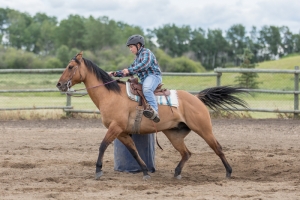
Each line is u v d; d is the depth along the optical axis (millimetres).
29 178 8797
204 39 100438
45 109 19359
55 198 7105
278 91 17453
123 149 9695
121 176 9320
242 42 103000
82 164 10383
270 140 13570
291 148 12258
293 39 105750
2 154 11305
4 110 18109
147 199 7043
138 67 8875
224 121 17141
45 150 11945
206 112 9148
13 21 100125
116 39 79938
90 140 13547
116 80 9078
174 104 9008
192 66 63500
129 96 8852
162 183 8633
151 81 8914
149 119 8891
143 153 9625
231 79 31484
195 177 9281
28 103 22125
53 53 78562
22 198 7062
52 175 9148
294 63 57031
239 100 9711
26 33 94875
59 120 17594
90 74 8984
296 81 17406
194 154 11555
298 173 9445
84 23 83875
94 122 17094
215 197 7137
